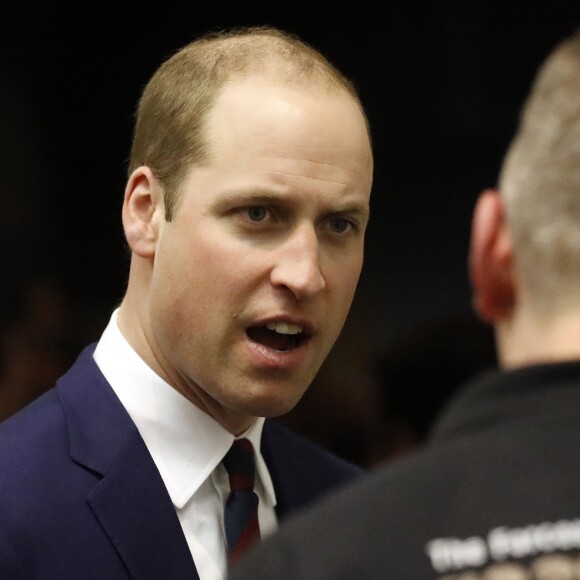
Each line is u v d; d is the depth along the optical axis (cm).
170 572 611
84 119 2173
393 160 2134
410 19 2119
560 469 387
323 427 1037
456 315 1080
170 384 638
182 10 2117
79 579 594
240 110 603
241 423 651
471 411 409
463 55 2120
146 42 2145
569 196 399
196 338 612
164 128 624
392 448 1055
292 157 598
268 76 612
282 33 664
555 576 367
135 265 648
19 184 2134
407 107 2128
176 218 613
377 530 388
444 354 1055
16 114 2136
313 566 386
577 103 401
